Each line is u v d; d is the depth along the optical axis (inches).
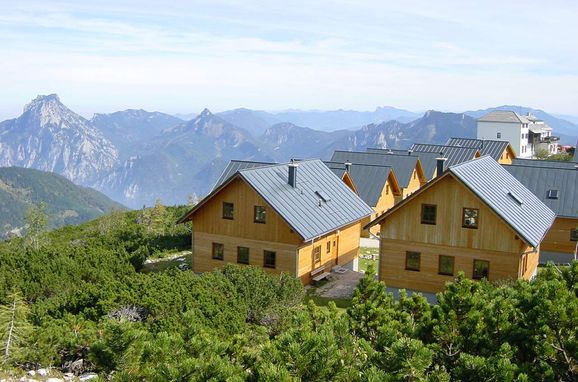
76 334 737.0
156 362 458.3
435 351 481.7
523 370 438.3
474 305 522.6
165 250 1811.0
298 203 1473.9
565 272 571.5
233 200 1470.2
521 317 513.7
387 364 415.2
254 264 1456.7
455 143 3105.3
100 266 1333.7
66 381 637.3
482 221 1254.9
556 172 1907.0
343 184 1726.1
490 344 480.4
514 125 4827.8
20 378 621.6
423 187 1290.6
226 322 861.2
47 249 1375.5
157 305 847.7
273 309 973.8
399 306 619.5
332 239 1581.0
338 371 427.2
